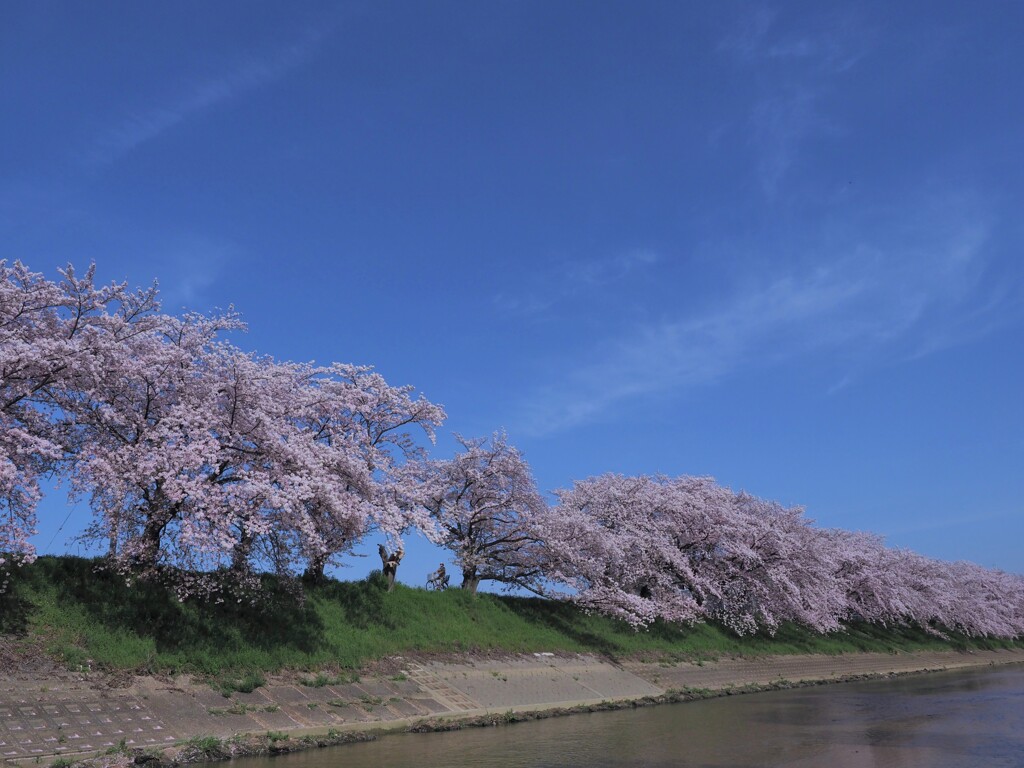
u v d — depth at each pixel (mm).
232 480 19500
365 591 26531
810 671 38594
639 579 36688
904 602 53250
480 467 31250
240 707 16625
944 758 16109
